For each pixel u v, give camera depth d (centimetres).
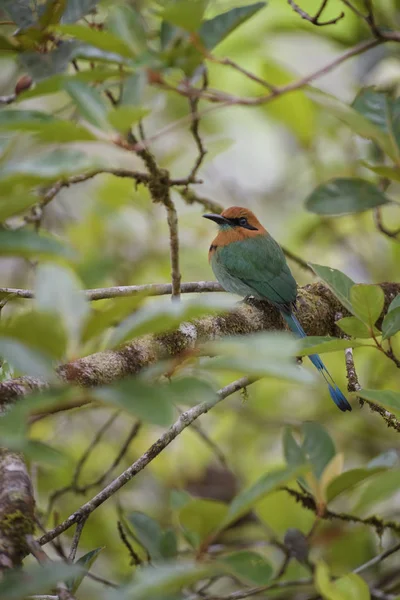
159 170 637
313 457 752
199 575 388
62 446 1197
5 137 612
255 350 354
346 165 1363
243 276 1168
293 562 845
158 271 1334
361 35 1205
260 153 1728
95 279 1177
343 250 1440
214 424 1355
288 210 1544
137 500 1280
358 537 984
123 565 1073
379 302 597
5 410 552
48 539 641
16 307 1203
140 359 675
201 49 591
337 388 965
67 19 693
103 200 1336
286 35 1280
